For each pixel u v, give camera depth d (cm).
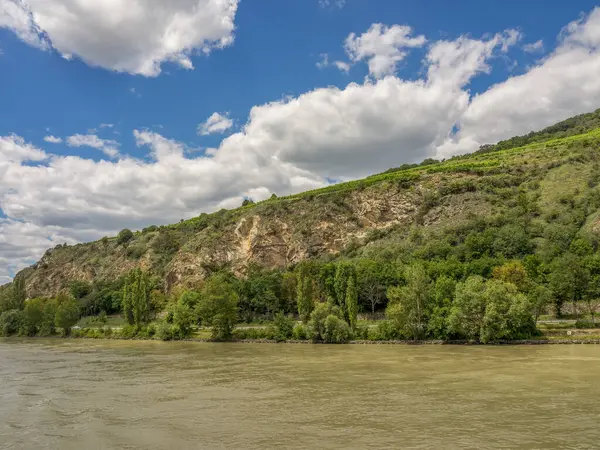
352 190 15038
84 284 17925
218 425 2859
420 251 11400
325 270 11088
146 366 5697
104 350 7988
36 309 12450
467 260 10700
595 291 7844
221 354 6844
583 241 9619
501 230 11144
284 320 8850
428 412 2991
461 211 12925
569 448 2228
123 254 19075
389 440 2439
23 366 5972
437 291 7838
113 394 3962
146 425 2922
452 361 5228
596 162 13475
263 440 2519
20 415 3300
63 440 2658
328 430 2664
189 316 10012
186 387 4188
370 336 7938
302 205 15425
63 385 4475
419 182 14450
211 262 15212
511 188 13438
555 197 12188
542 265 9075
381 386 3909
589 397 3259
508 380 3959
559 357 5212
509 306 6875
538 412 2900
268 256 14800
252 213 15838
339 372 4741
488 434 2484
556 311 8212
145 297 11269
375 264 10800
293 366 5303
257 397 3653
